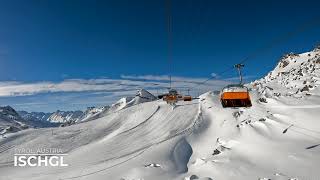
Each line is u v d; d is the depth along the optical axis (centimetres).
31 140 10738
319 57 11750
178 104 11731
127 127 10956
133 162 6003
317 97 7106
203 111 9744
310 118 5806
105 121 12388
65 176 6344
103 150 8544
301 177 3994
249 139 5753
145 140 8731
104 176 5700
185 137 7438
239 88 3547
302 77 10119
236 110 8112
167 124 9756
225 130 7344
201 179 4356
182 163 5900
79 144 10000
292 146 5044
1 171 7694
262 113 7044
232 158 5156
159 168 5375
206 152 6388
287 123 5950
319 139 5088
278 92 8844
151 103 13250
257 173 4372
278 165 4525
